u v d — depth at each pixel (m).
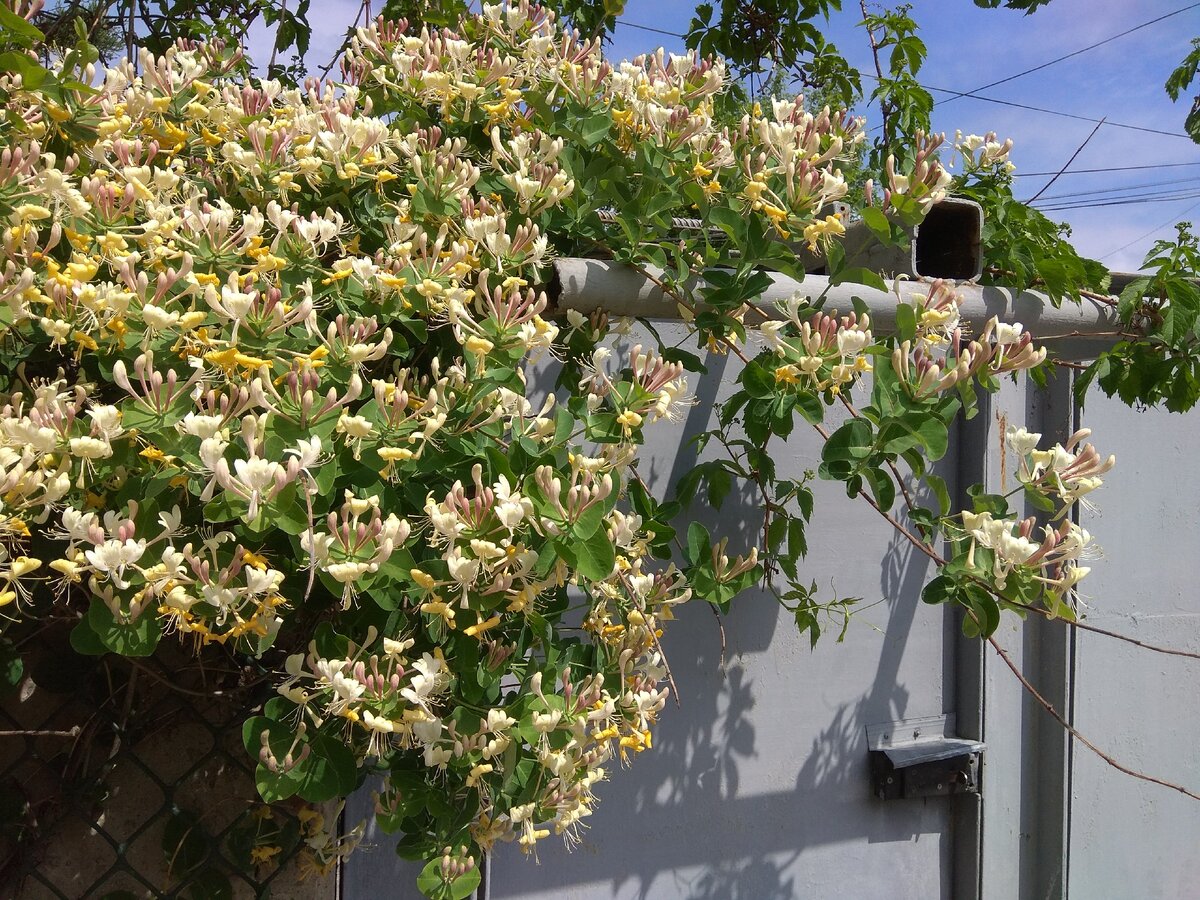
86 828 1.87
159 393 1.35
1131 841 3.52
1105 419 3.46
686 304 2.01
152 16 3.55
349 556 1.38
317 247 1.73
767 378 1.97
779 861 2.93
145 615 1.34
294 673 1.45
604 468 1.70
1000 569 1.89
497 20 2.25
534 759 1.66
